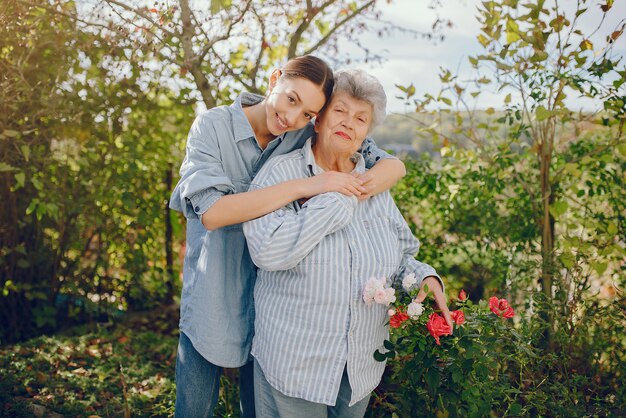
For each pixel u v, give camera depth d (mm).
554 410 2756
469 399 2414
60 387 3447
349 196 2105
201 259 2301
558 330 3113
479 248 4082
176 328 4785
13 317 4414
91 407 3252
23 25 3689
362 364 2180
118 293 4898
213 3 3234
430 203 4344
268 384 2189
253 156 2342
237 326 2301
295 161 2266
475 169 3998
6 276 4383
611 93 3264
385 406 2777
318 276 2078
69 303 4719
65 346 4039
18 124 4094
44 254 4527
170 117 4820
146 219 4840
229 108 2359
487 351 2486
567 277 3436
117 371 3762
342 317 2096
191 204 2166
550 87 3361
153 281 5070
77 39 3924
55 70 4074
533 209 3756
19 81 3730
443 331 2230
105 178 4555
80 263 4727
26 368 3613
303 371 2094
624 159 3639
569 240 3480
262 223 2070
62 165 4426
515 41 3365
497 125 3850
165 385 3568
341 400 2225
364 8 3869
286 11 3590
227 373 3283
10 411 3100
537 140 3611
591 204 3980
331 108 2195
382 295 2062
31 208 3881
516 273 3672
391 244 2244
